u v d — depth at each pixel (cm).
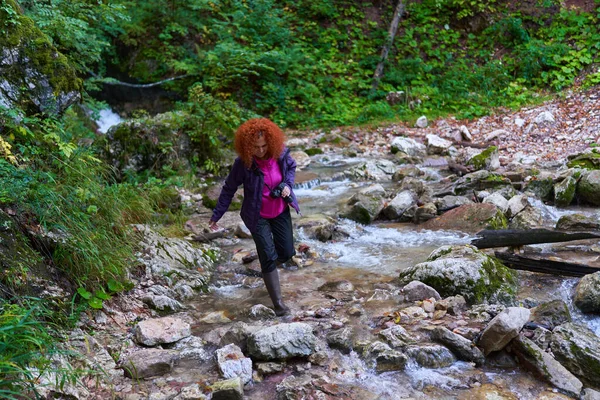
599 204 638
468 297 404
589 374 311
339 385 309
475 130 1073
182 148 830
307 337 338
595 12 1306
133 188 627
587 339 326
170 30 1329
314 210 682
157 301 414
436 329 347
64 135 560
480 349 334
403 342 344
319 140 1092
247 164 371
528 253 483
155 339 358
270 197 386
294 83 1281
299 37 1408
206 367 334
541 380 310
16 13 518
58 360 306
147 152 788
